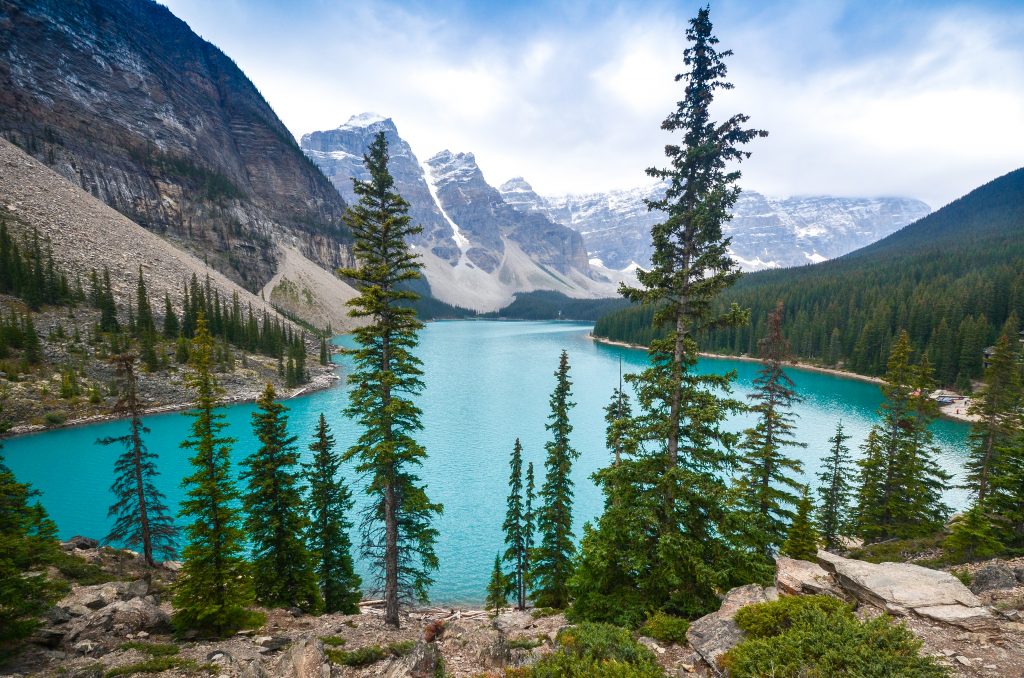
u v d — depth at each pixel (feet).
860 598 38.04
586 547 55.01
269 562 76.59
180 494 167.63
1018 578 43.93
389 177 63.41
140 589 69.72
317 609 76.69
